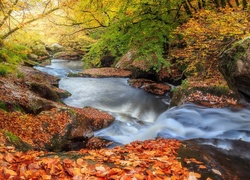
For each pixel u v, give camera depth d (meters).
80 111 8.82
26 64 17.80
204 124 7.23
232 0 11.46
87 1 10.38
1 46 10.46
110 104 11.70
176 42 11.83
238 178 3.99
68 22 11.87
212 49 8.70
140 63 14.77
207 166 4.34
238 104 8.07
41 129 6.62
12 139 5.09
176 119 7.84
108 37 10.83
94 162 3.96
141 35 10.71
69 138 6.91
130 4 10.66
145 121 9.53
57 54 27.03
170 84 13.66
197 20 9.14
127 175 3.40
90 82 15.35
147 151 4.79
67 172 3.43
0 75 10.29
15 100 8.09
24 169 3.33
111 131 8.34
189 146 5.46
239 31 7.34
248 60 5.73
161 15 11.25
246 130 6.49
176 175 3.71
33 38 12.16
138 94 13.05
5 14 7.93
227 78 6.71
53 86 12.80
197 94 9.04
